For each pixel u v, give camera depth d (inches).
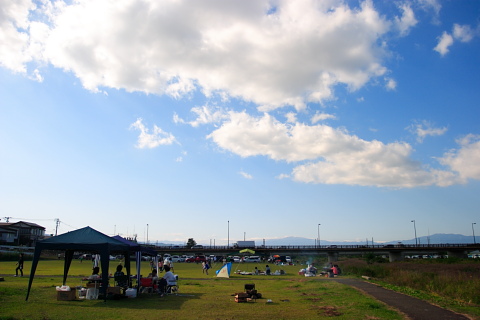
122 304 665.0
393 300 706.2
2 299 665.6
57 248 705.0
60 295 687.7
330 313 581.0
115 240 781.3
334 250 3890.3
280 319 534.0
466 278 949.8
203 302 703.7
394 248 3924.7
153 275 884.6
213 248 4119.1
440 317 541.0
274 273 1660.9
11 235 3782.0
